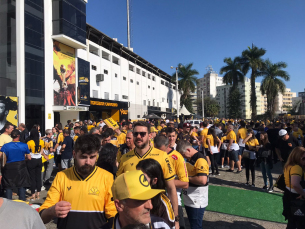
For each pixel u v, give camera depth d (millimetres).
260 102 123438
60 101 18328
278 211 5020
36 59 16125
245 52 38312
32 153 5836
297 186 3146
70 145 7465
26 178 5156
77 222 2152
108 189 2273
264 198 5809
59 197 2246
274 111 38469
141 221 1467
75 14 18922
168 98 53781
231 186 6895
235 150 8586
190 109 51125
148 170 2133
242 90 112375
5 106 13703
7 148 4984
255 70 37781
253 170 6820
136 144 2867
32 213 1466
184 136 7617
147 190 1495
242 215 4859
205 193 3436
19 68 14797
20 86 14758
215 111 81000
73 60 20062
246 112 111250
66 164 7398
